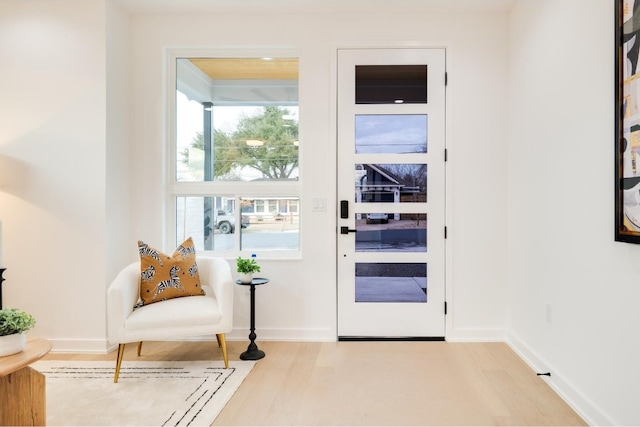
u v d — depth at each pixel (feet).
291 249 11.07
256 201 11.16
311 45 10.69
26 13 9.93
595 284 6.55
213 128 11.28
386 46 10.60
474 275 10.52
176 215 11.32
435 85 10.61
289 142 11.15
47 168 9.91
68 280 9.90
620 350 5.93
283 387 7.87
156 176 10.89
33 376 6.07
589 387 6.67
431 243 10.62
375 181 10.71
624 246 5.83
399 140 10.69
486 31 10.45
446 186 10.57
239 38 10.76
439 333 10.63
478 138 10.48
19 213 9.94
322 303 10.70
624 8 5.71
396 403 7.23
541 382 8.07
